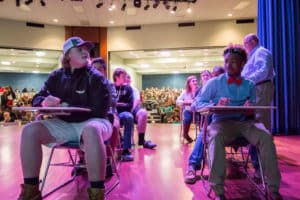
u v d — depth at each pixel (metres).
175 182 2.21
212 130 1.83
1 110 10.59
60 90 1.81
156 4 6.79
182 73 13.83
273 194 1.70
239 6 7.22
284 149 3.64
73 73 1.79
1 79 13.42
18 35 8.37
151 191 1.98
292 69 5.16
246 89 2.00
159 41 8.76
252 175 2.38
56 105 1.63
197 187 2.07
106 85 1.78
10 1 6.80
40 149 1.55
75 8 7.28
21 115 10.31
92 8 7.32
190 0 6.71
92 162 1.49
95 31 8.94
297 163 2.81
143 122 3.88
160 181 2.24
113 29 8.98
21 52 9.54
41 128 1.56
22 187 1.52
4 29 8.21
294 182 2.16
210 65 11.88
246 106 1.72
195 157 2.28
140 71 13.46
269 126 2.67
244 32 8.29
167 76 14.17
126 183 2.18
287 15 5.19
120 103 3.16
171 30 8.69
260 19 5.37
